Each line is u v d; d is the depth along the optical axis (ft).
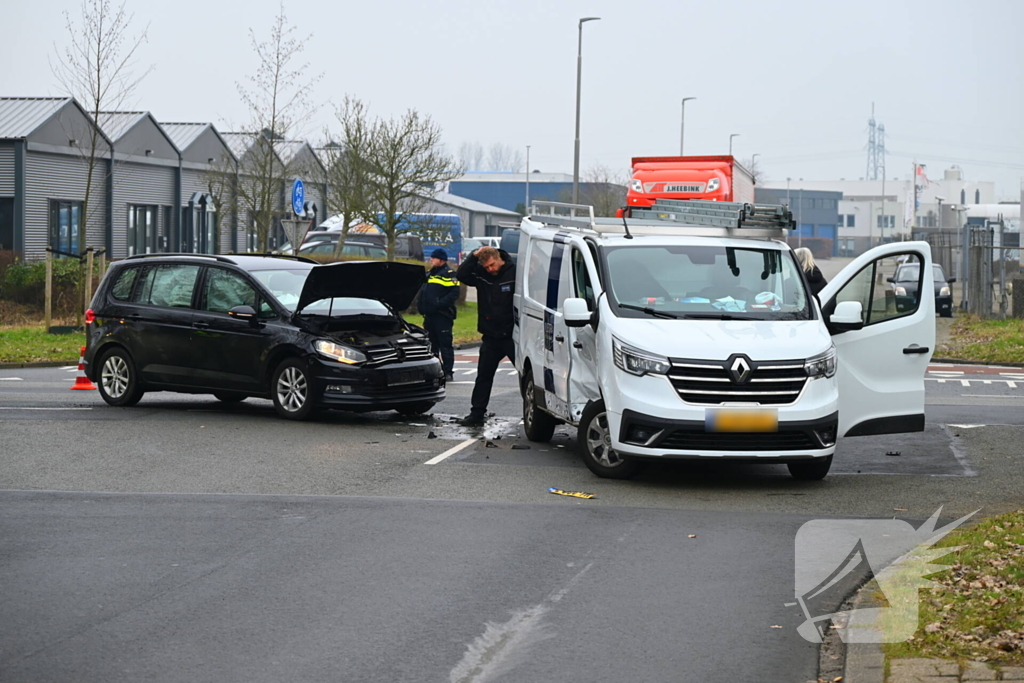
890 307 32.17
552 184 329.52
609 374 30.09
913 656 16.34
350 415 44.45
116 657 16.84
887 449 37.24
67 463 32.89
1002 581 19.65
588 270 32.40
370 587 20.53
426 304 55.47
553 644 17.57
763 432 28.78
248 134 112.98
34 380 57.62
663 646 17.52
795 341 29.71
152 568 21.68
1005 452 36.52
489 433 40.04
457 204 238.27
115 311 45.80
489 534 24.57
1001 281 99.04
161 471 31.86
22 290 104.37
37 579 20.93
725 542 23.98
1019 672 15.55
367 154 106.11
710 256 32.53
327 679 16.01
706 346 29.14
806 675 16.34
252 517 26.05
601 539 24.22
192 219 162.71
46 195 130.31
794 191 392.06
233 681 15.89
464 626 18.39
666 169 83.46
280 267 44.45
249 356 42.45
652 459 29.25
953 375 65.77
